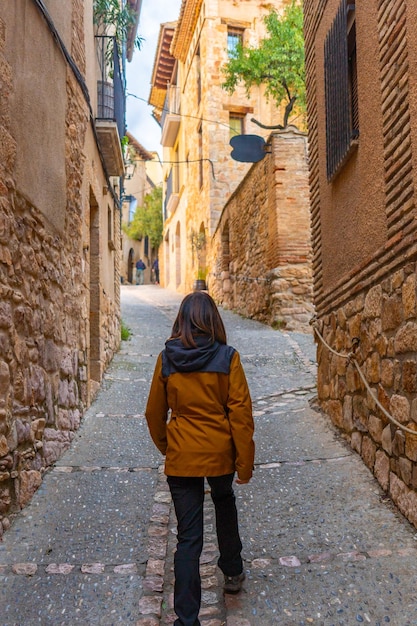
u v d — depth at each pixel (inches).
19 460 143.2
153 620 100.8
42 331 169.6
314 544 127.2
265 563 119.8
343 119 185.9
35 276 163.6
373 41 159.6
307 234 445.1
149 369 333.7
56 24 199.0
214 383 102.5
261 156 435.8
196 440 100.3
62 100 201.5
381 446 156.0
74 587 111.2
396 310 143.9
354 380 183.2
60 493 155.6
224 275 631.2
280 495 154.9
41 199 171.9
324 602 105.8
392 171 143.4
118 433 211.6
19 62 151.0
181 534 97.1
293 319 439.5
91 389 255.8
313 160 245.4
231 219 605.9
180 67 903.1
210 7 705.0
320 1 225.5
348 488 155.4
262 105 714.2
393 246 143.7
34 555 123.0
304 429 211.0
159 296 846.5
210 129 697.6
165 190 1130.7
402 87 136.6
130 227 1427.2
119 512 145.8
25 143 155.9
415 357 131.3
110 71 337.1
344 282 193.3
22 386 146.8
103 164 318.3
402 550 121.3
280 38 547.2
